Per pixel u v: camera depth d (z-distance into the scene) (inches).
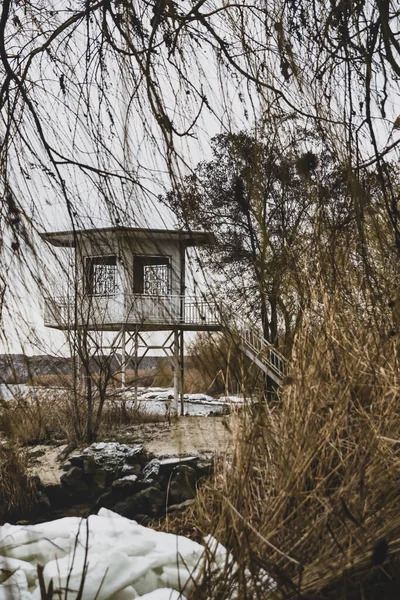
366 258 107.6
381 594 92.7
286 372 107.0
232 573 89.5
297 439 103.9
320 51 104.8
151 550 94.6
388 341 112.6
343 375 111.8
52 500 407.8
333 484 104.3
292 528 96.0
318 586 88.2
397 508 94.9
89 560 87.4
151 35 91.1
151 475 438.0
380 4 97.4
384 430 102.6
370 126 101.9
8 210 86.6
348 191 103.0
